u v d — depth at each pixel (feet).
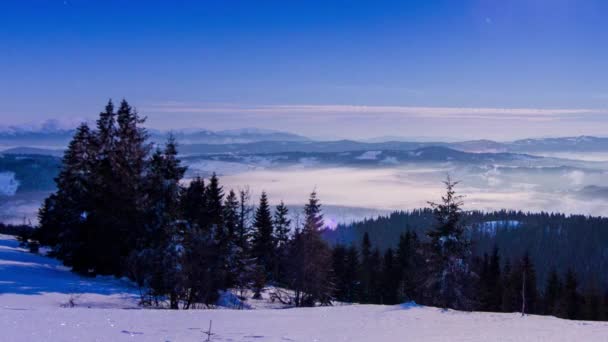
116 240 123.65
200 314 49.98
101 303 80.53
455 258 98.48
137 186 127.75
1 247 158.81
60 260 149.28
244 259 145.69
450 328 47.57
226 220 172.86
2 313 40.47
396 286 217.36
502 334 43.83
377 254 262.67
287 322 48.32
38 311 43.34
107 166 134.41
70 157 147.54
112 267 124.88
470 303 97.96
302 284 136.05
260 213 213.25
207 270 95.30
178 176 129.39
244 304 111.24
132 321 41.96
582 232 605.73
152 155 132.05
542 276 526.98
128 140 135.74
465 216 101.40
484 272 212.02
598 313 219.82
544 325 50.03
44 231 157.17
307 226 143.54
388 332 44.24
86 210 131.34
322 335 41.27
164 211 121.70
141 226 120.47
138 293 97.50
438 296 97.76
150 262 98.17
